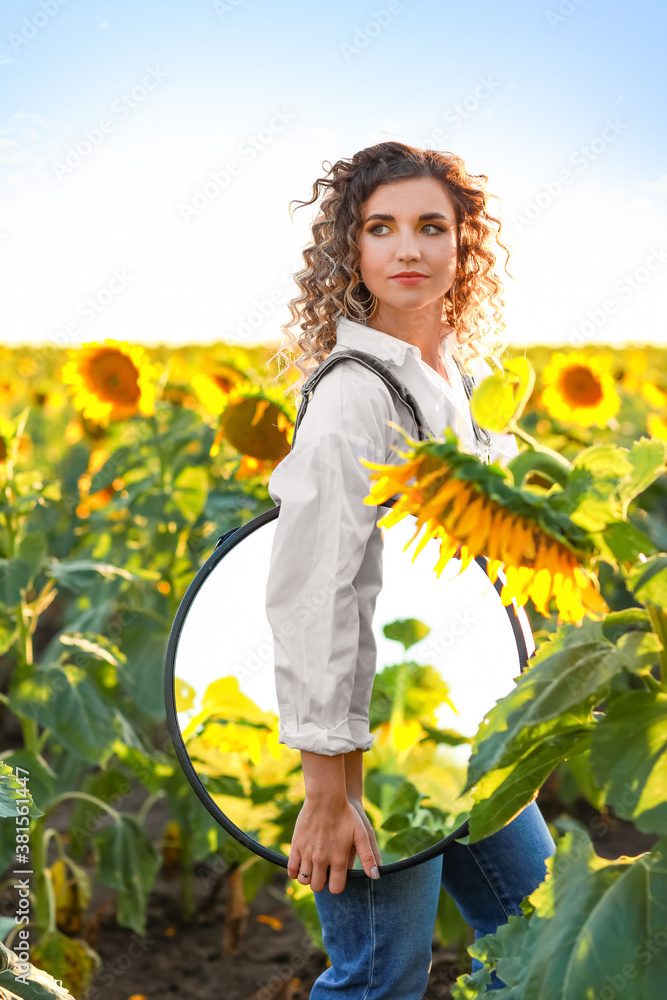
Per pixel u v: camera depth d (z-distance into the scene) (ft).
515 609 5.41
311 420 4.96
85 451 15.89
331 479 4.78
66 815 13.56
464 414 5.86
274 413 9.03
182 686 5.80
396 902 5.15
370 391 4.97
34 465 18.16
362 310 5.56
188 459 11.07
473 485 3.43
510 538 3.50
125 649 10.84
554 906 3.63
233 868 10.04
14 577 9.21
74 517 14.60
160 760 10.66
